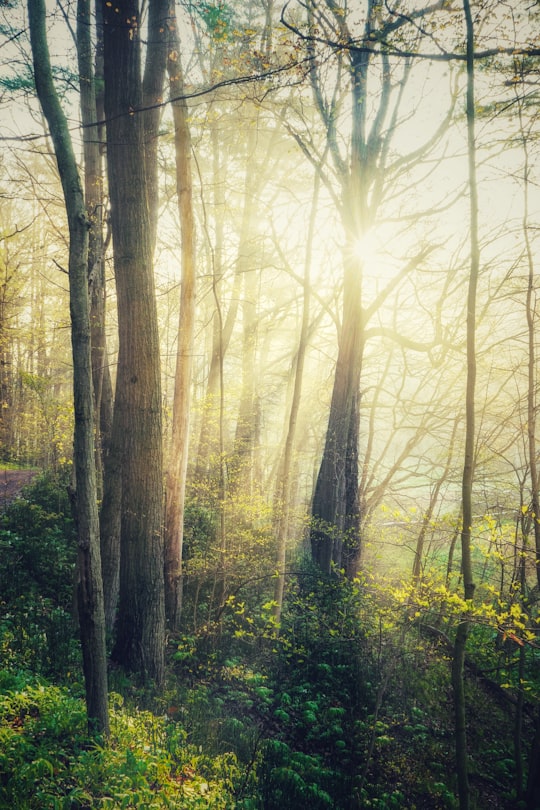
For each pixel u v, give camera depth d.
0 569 8.38
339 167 13.29
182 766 5.06
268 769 5.99
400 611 8.45
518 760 7.17
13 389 20.89
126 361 7.41
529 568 9.67
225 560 9.57
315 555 12.73
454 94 11.55
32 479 14.82
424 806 6.42
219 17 6.41
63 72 7.95
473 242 5.44
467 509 5.57
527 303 8.90
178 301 15.86
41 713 4.72
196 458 16.27
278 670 8.40
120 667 7.17
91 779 4.01
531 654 9.43
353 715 7.69
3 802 3.53
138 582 7.20
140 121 7.11
